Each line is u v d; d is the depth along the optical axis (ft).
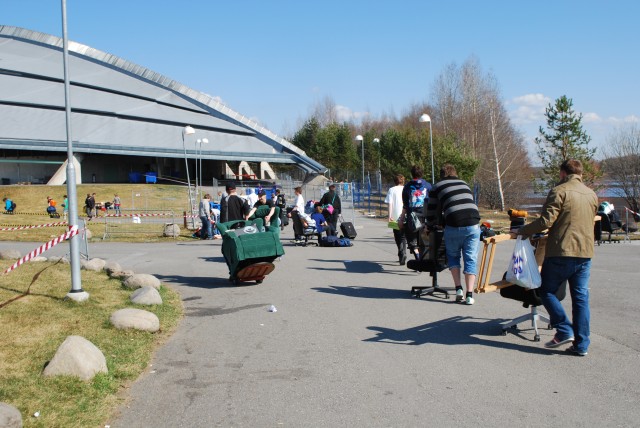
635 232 70.28
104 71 225.76
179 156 185.98
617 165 152.35
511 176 184.85
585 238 18.88
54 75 201.05
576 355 19.43
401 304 27.99
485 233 28.86
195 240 68.69
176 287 34.30
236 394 16.49
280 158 211.20
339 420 14.55
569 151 126.52
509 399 15.71
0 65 195.42
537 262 22.35
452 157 139.44
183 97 228.43
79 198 139.64
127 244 63.31
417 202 33.60
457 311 26.22
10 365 17.42
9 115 170.40
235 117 226.17
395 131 215.31
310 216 57.62
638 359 18.94
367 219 113.60
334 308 27.48
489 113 185.78
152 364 19.30
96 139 173.78
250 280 34.73
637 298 28.76
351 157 264.72
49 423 13.92
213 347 21.31
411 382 17.17
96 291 28.96
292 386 17.07
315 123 276.21
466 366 18.53
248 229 33.86
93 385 16.42
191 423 14.51
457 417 14.58
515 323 22.20
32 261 39.06
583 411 14.82
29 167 175.42
